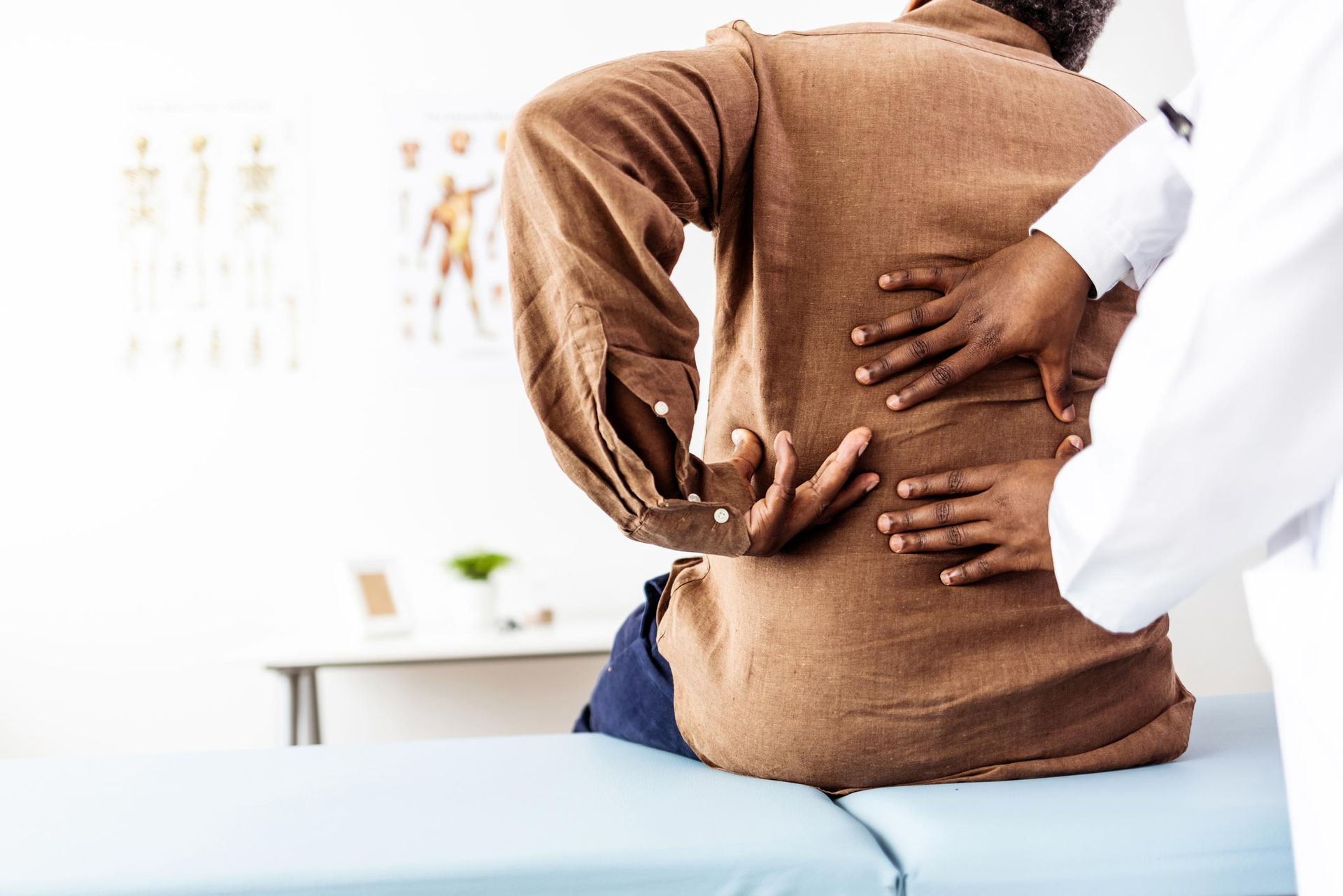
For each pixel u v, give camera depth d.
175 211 3.20
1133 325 0.67
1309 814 0.67
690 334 0.89
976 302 0.90
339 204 3.21
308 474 3.20
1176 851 0.81
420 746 1.18
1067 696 0.96
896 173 0.93
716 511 0.88
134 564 3.17
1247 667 3.24
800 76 0.96
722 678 1.00
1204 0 0.67
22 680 3.14
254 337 3.20
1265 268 0.59
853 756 0.95
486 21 3.23
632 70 0.89
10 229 3.18
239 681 3.18
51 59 3.19
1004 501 0.89
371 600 2.85
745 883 0.77
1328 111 0.58
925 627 0.92
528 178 0.86
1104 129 1.02
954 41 1.00
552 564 3.22
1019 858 0.80
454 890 0.77
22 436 3.17
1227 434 0.63
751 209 0.95
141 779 1.05
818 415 0.93
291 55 3.21
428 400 3.22
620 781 0.99
